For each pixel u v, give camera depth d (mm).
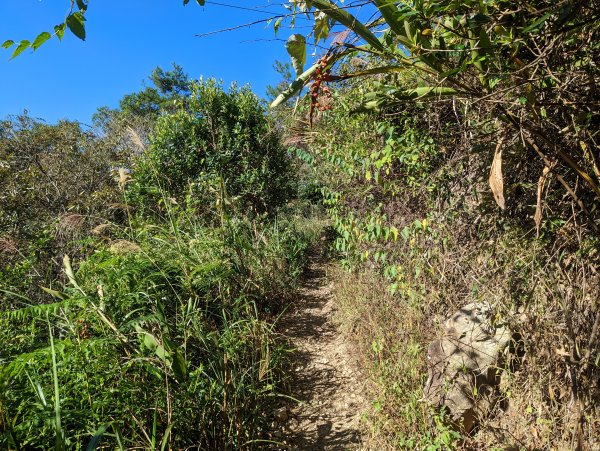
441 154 3834
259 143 9141
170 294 4121
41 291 4984
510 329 2799
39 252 5387
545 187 2166
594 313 2211
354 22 1538
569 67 1719
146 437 2643
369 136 4715
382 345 3902
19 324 3664
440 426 2768
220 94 9242
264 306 5953
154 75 25406
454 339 3105
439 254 3490
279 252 7410
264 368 3549
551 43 1459
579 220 2246
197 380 3002
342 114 4930
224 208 6184
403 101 1903
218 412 3084
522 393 2734
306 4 1620
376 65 2436
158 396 2799
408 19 1461
